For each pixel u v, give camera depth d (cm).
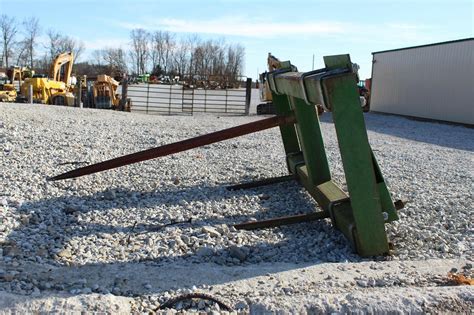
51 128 1221
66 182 700
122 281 397
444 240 523
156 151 603
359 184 460
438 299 355
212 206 632
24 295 360
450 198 695
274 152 1069
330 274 419
